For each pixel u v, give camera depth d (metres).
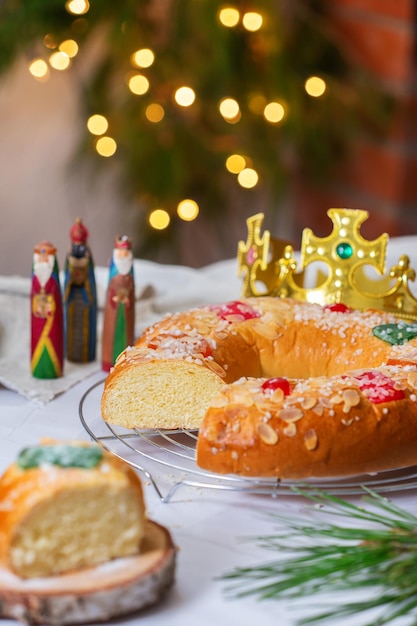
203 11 1.87
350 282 1.32
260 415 1.05
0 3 1.92
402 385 1.10
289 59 1.99
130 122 2.02
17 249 2.44
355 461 1.06
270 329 1.24
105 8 1.91
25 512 0.90
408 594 0.91
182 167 2.02
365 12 1.94
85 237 1.27
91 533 0.91
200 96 1.98
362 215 1.31
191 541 1.00
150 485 1.06
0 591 0.89
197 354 1.14
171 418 1.14
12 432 1.14
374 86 1.96
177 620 0.92
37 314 1.22
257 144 2.05
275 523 1.02
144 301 1.41
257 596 0.94
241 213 2.28
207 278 1.49
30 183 2.42
